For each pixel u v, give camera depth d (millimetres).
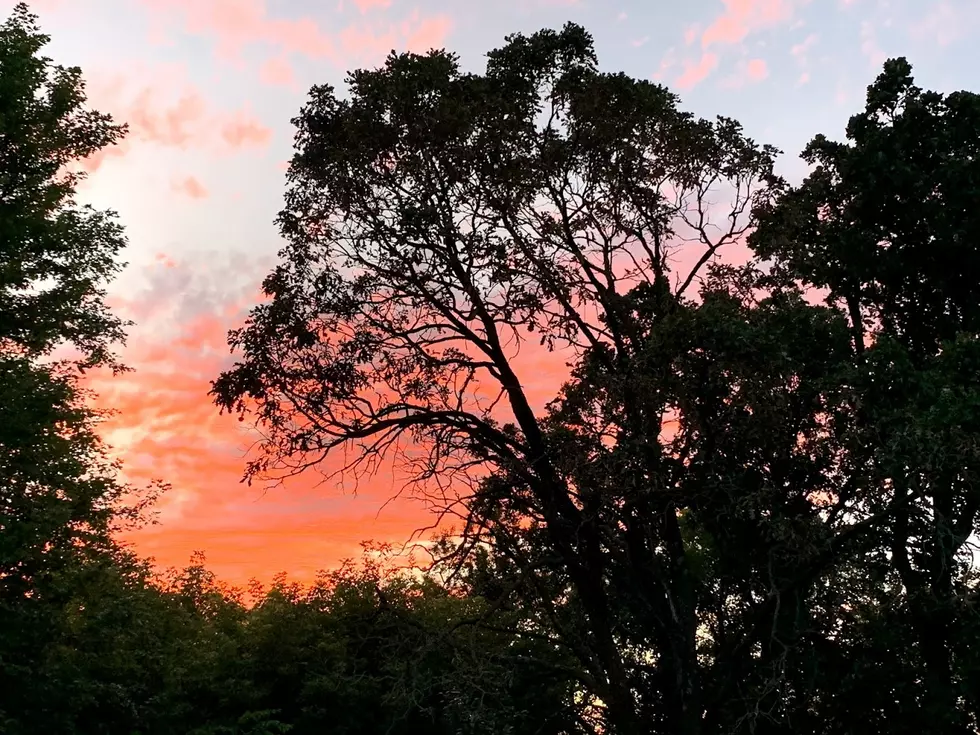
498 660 19047
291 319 19328
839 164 19500
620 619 19656
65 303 25500
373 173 19078
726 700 17672
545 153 19750
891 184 18391
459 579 18891
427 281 19688
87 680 20828
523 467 18062
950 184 17422
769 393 16312
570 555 18391
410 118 18641
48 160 27641
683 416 16906
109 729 22422
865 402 15625
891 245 19047
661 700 18766
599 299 19500
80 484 22547
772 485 16922
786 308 17609
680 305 17734
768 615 17844
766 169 19812
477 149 18438
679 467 16969
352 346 19266
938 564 16984
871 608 18344
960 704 16578
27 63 26047
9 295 24641
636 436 16859
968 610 15898
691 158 19641
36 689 19531
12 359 22609
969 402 13734
